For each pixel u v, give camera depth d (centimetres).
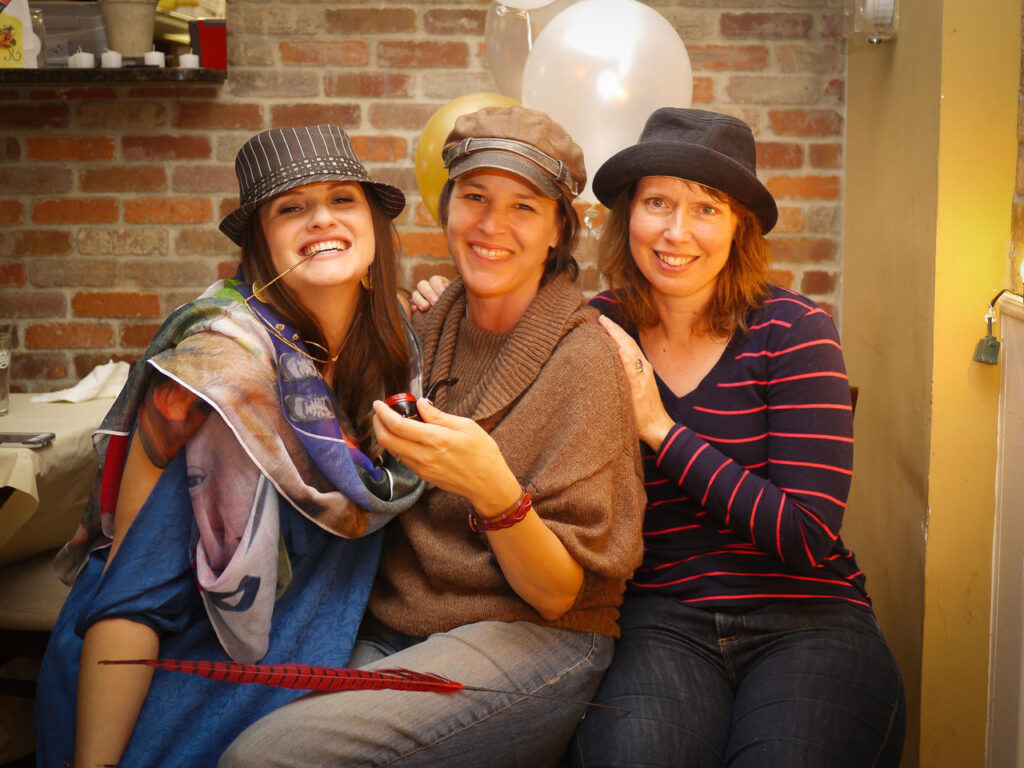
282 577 137
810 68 274
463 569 138
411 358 152
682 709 140
